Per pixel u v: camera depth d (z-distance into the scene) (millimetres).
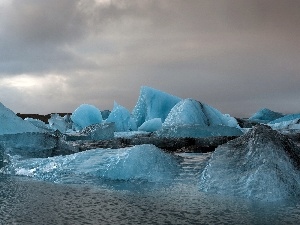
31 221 3049
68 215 3240
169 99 18062
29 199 3895
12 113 7750
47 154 6789
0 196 4039
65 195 4082
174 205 3621
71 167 5406
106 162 5363
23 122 7738
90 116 17078
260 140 4652
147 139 8922
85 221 3061
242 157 4625
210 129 10531
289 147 4797
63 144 7176
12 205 3623
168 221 3074
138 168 5043
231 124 15148
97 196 4039
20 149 6645
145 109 18297
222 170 4520
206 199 3873
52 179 5070
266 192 3918
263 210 3426
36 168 5605
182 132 10492
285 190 3928
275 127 16844
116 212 3348
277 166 4227
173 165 5227
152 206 3580
